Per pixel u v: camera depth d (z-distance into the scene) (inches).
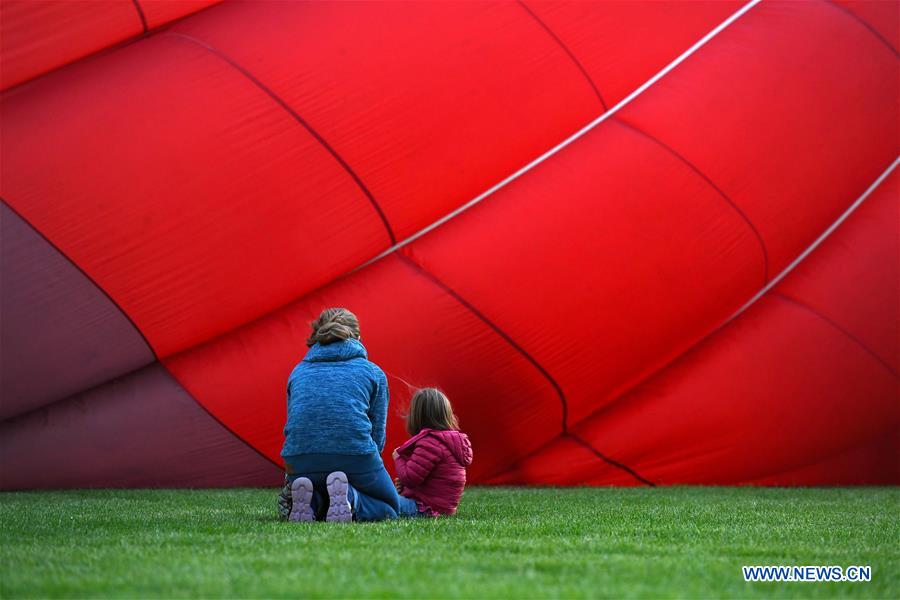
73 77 1126.4
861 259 1306.6
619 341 1194.6
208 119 1112.2
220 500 951.6
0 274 1055.6
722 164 1245.7
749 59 1306.6
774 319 1275.8
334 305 1136.2
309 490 677.9
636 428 1227.9
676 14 1316.4
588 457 1229.7
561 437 1237.7
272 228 1114.7
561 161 1214.9
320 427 689.6
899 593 457.1
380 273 1156.5
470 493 1089.4
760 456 1257.4
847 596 444.8
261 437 1124.5
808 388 1264.8
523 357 1160.8
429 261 1155.9
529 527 671.1
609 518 769.6
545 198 1187.9
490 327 1149.7
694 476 1243.8
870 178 1350.9
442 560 495.8
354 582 432.5
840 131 1321.4
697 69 1291.8
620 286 1189.1
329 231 1130.7
